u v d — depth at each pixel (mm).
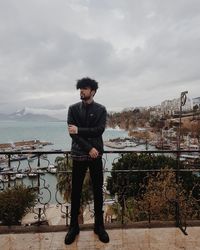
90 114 3346
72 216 3572
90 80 3303
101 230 3566
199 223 4039
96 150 3266
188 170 4387
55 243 3471
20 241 3523
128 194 11602
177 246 3398
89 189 10797
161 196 8680
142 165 13500
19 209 9883
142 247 3367
